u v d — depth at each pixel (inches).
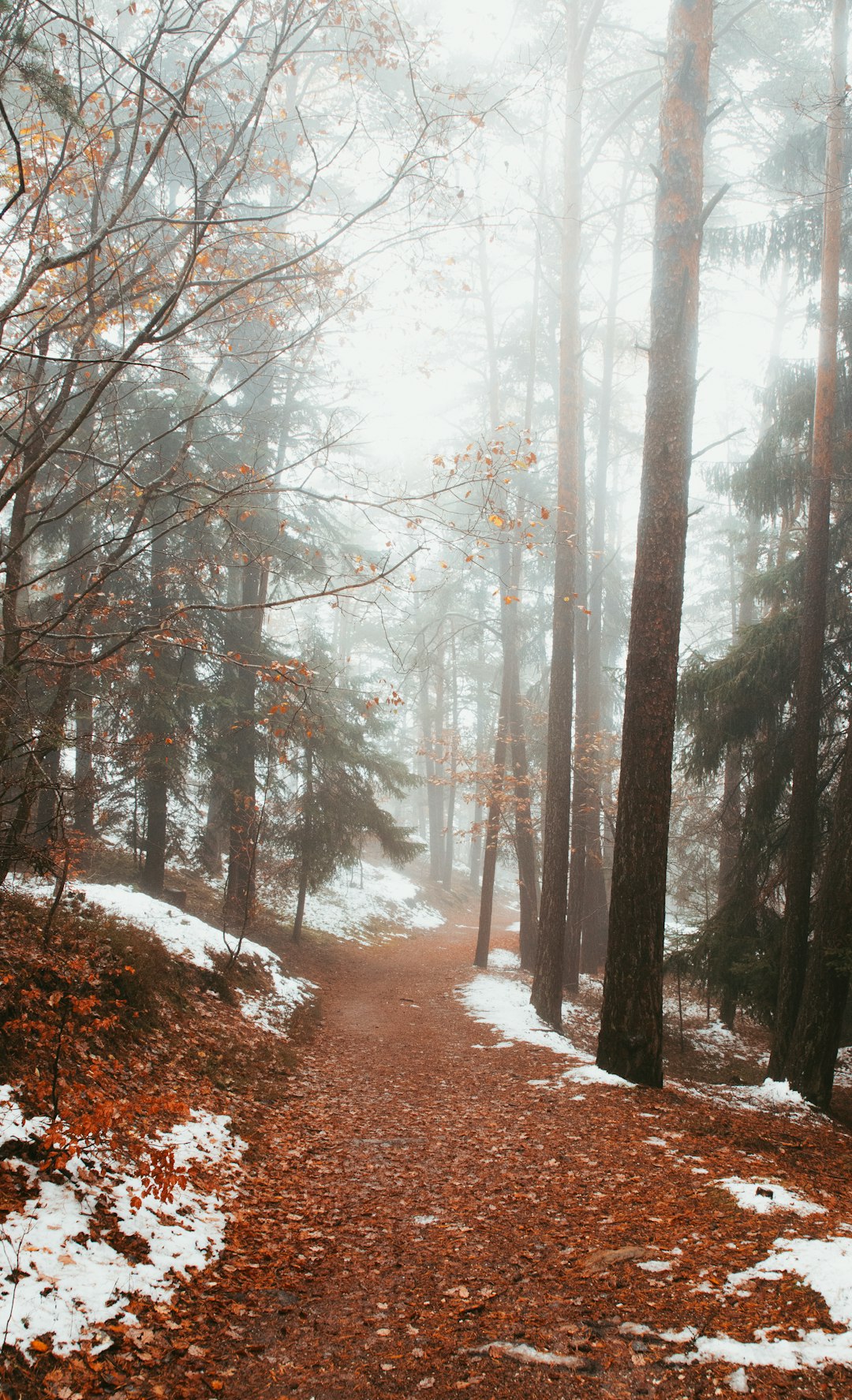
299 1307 160.1
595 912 848.3
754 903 511.8
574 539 589.0
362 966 804.6
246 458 611.5
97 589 309.0
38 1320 131.8
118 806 629.6
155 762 572.4
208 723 663.1
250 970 501.7
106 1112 177.6
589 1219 199.9
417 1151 267.3
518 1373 133.1
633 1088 341.7
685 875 829.2
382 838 808.3
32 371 322.0
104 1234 166.1
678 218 381.7
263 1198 219.1
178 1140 235.1
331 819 756.6
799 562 538.0
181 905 619.8
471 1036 472.7
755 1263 163.6
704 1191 213.3
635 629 382.6
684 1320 144.3
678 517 380.8
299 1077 362.3
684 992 796.6
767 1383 124.0
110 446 483.2
